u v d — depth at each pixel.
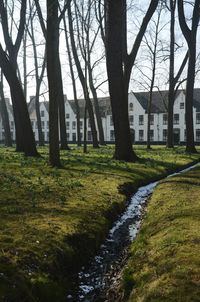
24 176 15.88
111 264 8.48
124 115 24.17
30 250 7.56
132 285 7.17
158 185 16.22
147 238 9.20
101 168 19.53
